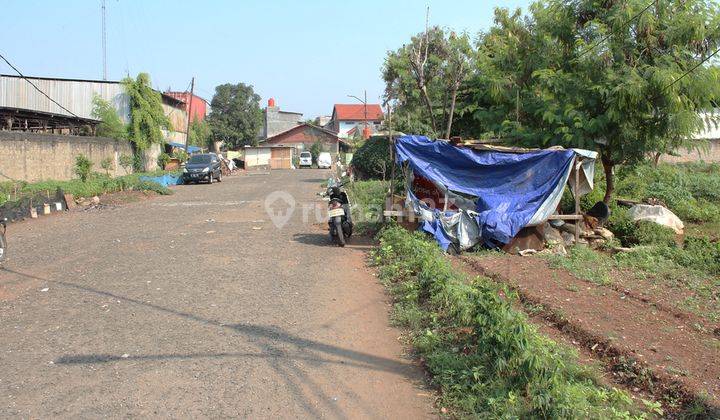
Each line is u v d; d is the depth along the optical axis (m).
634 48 12.77
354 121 79.12
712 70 12.08
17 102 35.31
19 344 5.84
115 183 23.41
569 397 4.13
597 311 6.93
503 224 10.96
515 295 5.91
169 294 7.84
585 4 13.55
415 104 23.67
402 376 5.21
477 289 6.25
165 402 4.57
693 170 25.78
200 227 14.59
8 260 10.22
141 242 12.19
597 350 5.73
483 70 18.41
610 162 14.04
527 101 15.65
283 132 66.88
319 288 8.33
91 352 5.63
